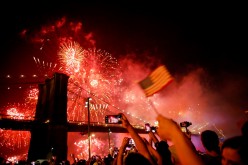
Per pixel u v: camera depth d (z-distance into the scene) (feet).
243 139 6.86
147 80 7.07
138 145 11.36
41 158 148.46
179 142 5.93
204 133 14.26
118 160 14.78
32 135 160.56
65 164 40.78
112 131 204.44
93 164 31.50
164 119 6.38
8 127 155.02
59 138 156.46
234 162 6.64
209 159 13.30
